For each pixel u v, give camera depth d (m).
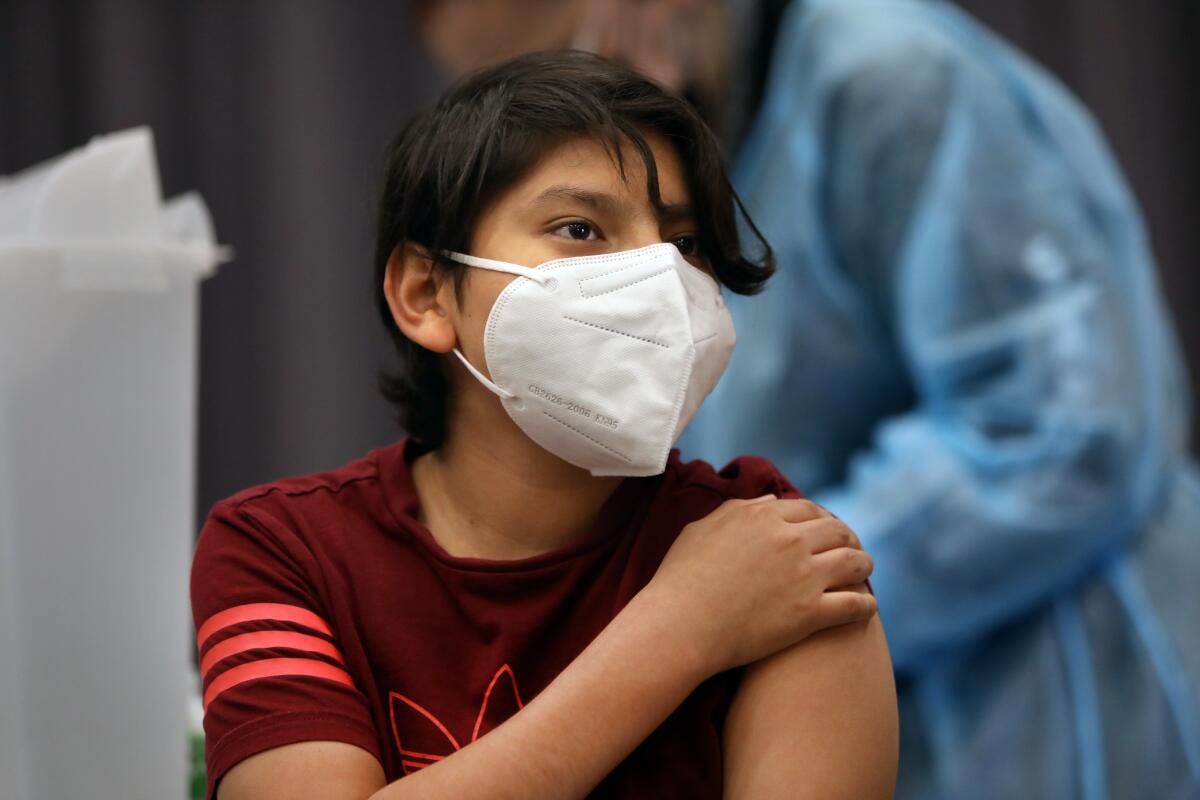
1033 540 3.77
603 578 2.21
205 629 2.16
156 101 6.56
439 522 2.32
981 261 3.90
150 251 2.58
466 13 4.44
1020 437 3.82
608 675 1.97
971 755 3.84
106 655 2.56
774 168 4.29
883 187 4.06
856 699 2.07
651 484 2.32
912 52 4.12
